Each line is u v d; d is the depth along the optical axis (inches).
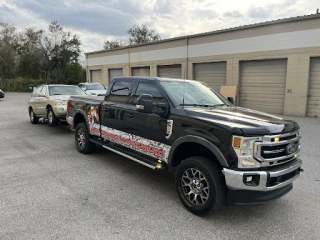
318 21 469.1
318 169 205.6
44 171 195.3
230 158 119.4
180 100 159.0
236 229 121.1
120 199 150.1
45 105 367.9
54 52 1750.7
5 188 162.2
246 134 117.5
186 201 138.3
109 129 204.8
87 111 232.8
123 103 193.2
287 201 150.5
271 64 549.3
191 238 113.6
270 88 557.3
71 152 250.2
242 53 588.1
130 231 117.6
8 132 347.6
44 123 426.3
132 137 180.7
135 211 136.3
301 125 410.3
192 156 149.6
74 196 152.6
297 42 499.8
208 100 174.2
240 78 606.5
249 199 121.7
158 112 154.4
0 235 112.2
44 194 154.5
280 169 124.0
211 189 125.6
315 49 478.6
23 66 1737.2
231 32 603.5
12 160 221.9
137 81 187.3
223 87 619.5
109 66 1011.9
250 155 118.1
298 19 490.6
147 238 112.7
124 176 187.8
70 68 1781.5
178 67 749.3
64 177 183.5
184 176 139.9
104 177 184.9
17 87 1562.5
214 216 132.6
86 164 213.9
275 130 123.5
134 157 175.8
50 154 242.4
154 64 818.8
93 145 240.8
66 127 390.0
